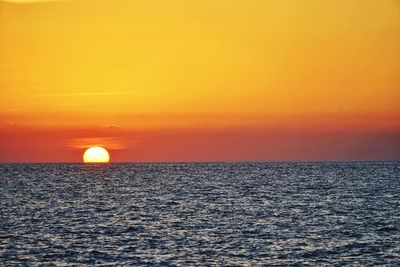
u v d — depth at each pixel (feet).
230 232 306.96
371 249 264.72
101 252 257.55
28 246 269.64
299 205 434.71
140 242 279.49
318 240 284.82
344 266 235.20
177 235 297.94
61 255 251.80
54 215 378.73
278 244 275.39
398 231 309.63
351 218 360.07
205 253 256.11
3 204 449.89
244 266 234.58
